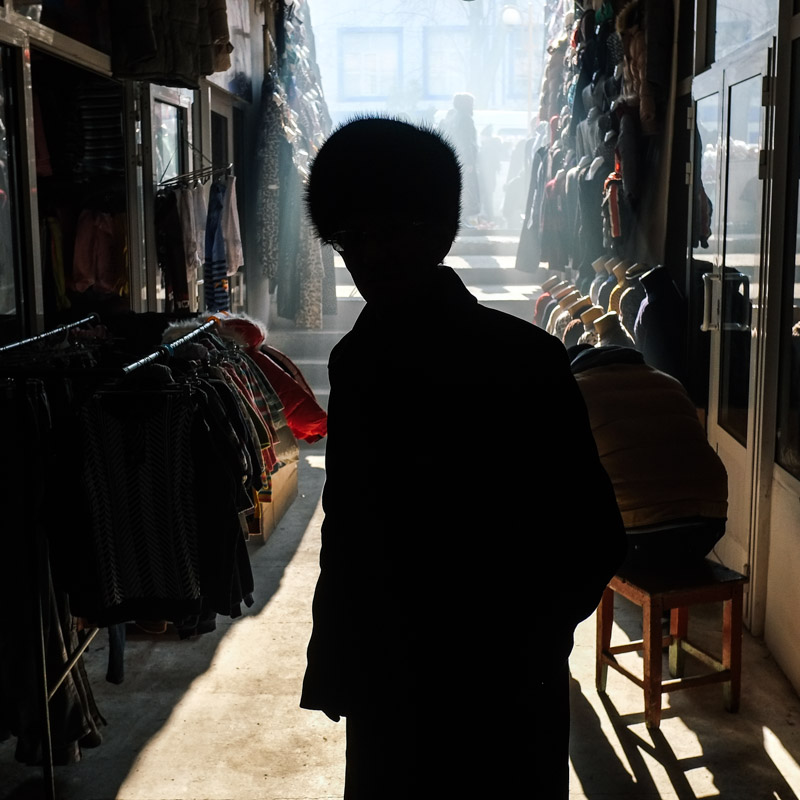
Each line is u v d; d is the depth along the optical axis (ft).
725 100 13.82
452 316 4.51
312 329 26.73
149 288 17.49
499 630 4.52
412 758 4.66
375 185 4.32
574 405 4.39
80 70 14.43
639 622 12.60
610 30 21.13
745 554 12.46
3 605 8.32
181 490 8.36
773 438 11.62
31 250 12.42
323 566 4.97
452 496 4.43
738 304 13.21
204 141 21.81
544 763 4.61
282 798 8.62
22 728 8.58
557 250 25.17
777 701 10.30
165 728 9.87
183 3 15.26
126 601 8.50
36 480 8.22
